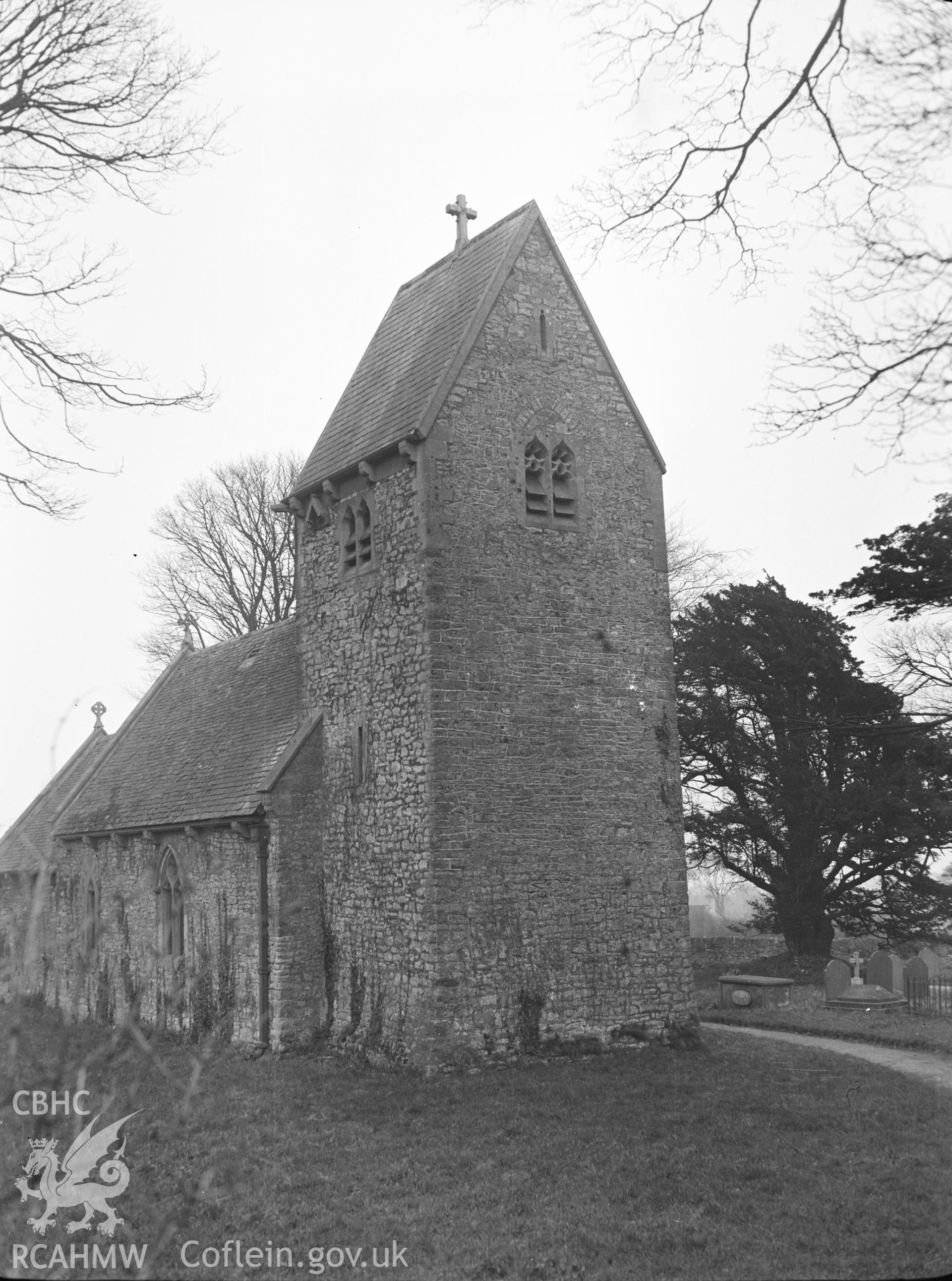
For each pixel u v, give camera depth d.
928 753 30.45
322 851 22.53
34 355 11.80
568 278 22.72
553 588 21.44
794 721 29.34
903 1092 17.08
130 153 11.80
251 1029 22.20
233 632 44.59
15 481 11.84
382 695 21.25
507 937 19.89
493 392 21.39
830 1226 11.31
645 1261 10.74
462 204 24.73
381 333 25.69
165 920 26.00
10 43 11.11
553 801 20.75
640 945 21.23
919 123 9.59
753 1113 15.91
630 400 23.03
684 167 11.88
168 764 28.58
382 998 20.48
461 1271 10.63
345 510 22.97
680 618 38.44
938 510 18.89
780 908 36.25
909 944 38.34
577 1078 18.38
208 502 45.38
